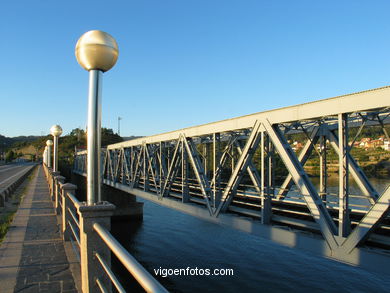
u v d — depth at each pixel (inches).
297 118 273.6
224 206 380.8
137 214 1147.3
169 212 1299.2
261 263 673.6
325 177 303.6
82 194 1809.8
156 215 1233.4
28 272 182.2
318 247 252.5
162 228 1005.2
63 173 2539.4
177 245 810.8
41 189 701.9
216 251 760.3
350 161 314.3
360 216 303.4
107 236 94.9
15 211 414.9
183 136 484.1
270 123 303.3
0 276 175.8
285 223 313.3
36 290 157.2
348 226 232.1
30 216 367.2
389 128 423.8
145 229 993.5
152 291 50.4
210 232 941.8
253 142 335.3
